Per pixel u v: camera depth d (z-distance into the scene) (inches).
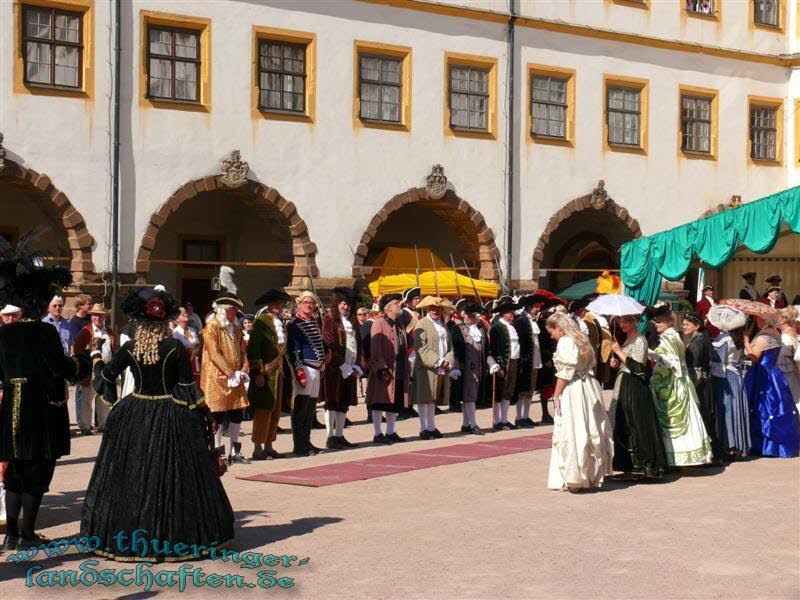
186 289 1171.9
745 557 372.5
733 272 1325.0
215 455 382.0
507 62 1179.3
